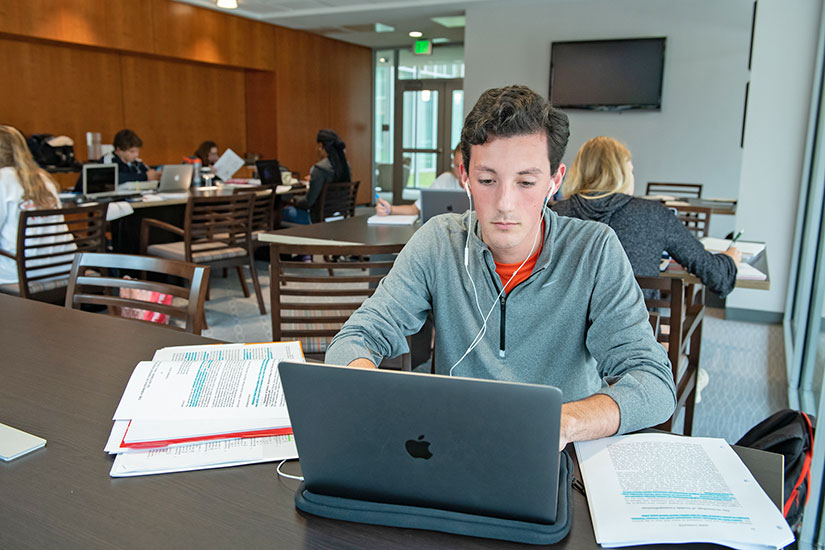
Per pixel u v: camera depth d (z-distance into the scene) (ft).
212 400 3.33
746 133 12.85
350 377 2.26
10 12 18.19
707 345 11.87
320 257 17.81
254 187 15.38
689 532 2.37
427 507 2.47
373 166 34.32
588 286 3.60
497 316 3.76
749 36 19.69
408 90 31.91
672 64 20.76
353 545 2.34
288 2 22.85
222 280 16.47
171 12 22.70
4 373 3.82
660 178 21.61
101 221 10.64
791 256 12.94
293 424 2.41
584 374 3.77
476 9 23.02
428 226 4.10
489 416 2.18
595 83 21.65
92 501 2.60
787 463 4.51
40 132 20.44
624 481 2.71
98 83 21.94
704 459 2.86
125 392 3.41
